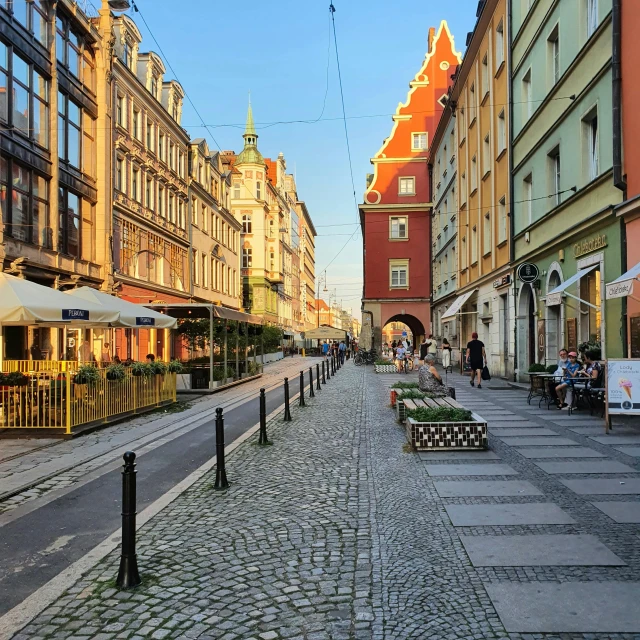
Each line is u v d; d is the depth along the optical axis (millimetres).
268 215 69062
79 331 22500
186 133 36625
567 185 15883
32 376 12039
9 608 4027
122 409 13938
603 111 13398
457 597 3945
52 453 9781
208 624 3711
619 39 12359
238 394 20531
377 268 44438
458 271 32438
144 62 30719
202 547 5105
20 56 18281
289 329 83500
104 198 24078
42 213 19734
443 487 6770
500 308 23766
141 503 6688
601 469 7359
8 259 17172
